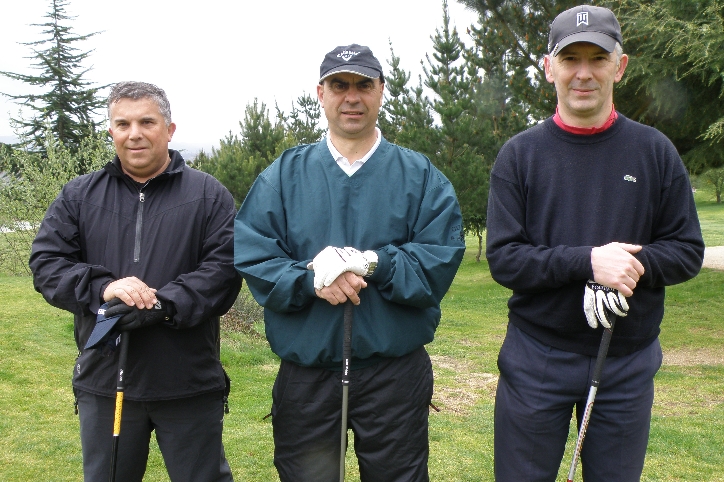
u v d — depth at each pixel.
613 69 2.39
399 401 2.63
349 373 2.59
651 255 2.32
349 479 3.94
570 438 4.66
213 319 2.78
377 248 2.61
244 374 6.41
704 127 9.63
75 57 27.11
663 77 9.11
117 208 2.69
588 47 2.34
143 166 2.66
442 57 16.19
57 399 5.02
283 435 2.71
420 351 2.74
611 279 2.23
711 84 8.76
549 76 2.57
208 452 2.79
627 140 2.42
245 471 3.95
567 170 2.44
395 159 2.71
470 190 14.38
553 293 2.44
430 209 2.66
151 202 2.70
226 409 2.90
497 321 11.09
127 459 2.67
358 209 2.63
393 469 2.65
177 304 2.52
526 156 2.50
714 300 11.55
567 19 2.39
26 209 13.24
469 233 19.92
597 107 2.37
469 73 15.66
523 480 2.52
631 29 9.25
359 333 2.54
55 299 2.55
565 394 2.47
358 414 2.64
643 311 2.42
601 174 2.41
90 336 2.49
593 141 2.43
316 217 2.62
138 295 2.47
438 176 2.75
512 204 2.50
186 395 2.67
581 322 2.42
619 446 2.46
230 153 14.80
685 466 4.27
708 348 8.74
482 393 6.28
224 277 2.66
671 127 10.35
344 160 2.67
